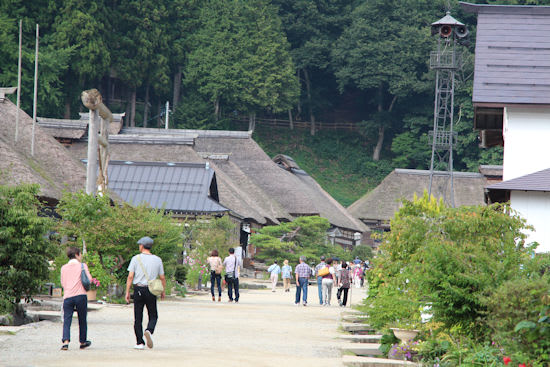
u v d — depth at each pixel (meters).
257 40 117.56
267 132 129.12
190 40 117.88
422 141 121.00
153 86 114.00
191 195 56.38
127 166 59.16
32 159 39.50
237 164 84.94
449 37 62.12
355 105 135.75
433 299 15.38
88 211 29.27
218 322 24.08
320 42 128.62
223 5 119.44
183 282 41.59
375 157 126.81
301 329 23.19
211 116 117.88
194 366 14.06
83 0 100.62
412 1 126.25
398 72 121.44
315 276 71.44
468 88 115.06
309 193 86.19
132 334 19.31
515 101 27.56
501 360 13.95
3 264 20.52
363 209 92.25
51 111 98.81
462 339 15.85
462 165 119.25
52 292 28.28
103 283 29.12
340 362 15.83
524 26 31.00
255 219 64.88
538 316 12.62
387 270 20.17
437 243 15.62
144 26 109.75
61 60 95.25
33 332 18.75
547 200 24.70
